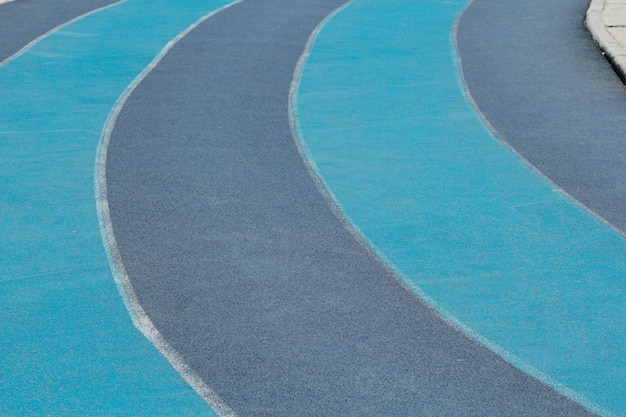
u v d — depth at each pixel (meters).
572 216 7.81
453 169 9.04
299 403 5.09
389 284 6.57
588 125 10.45
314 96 11.96
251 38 15.70
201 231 7.51
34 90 12.23
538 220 7.73
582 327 5.95
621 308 6.20
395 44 15.23
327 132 10.36
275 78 12.94
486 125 10.52
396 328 5.94
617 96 11.70
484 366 5.48
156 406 5.04
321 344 5.73
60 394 5.15
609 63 13.55
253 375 5.37
